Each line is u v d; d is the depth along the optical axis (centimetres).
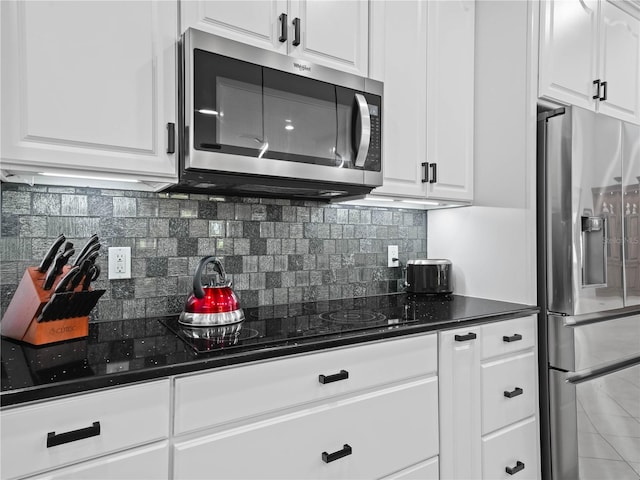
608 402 188
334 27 167
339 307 185
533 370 187
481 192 213
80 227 146
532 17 193
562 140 184
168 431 102
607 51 229
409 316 164
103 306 149
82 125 118
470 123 213
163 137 131
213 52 133
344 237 212
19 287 124
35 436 86
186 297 166
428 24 197
